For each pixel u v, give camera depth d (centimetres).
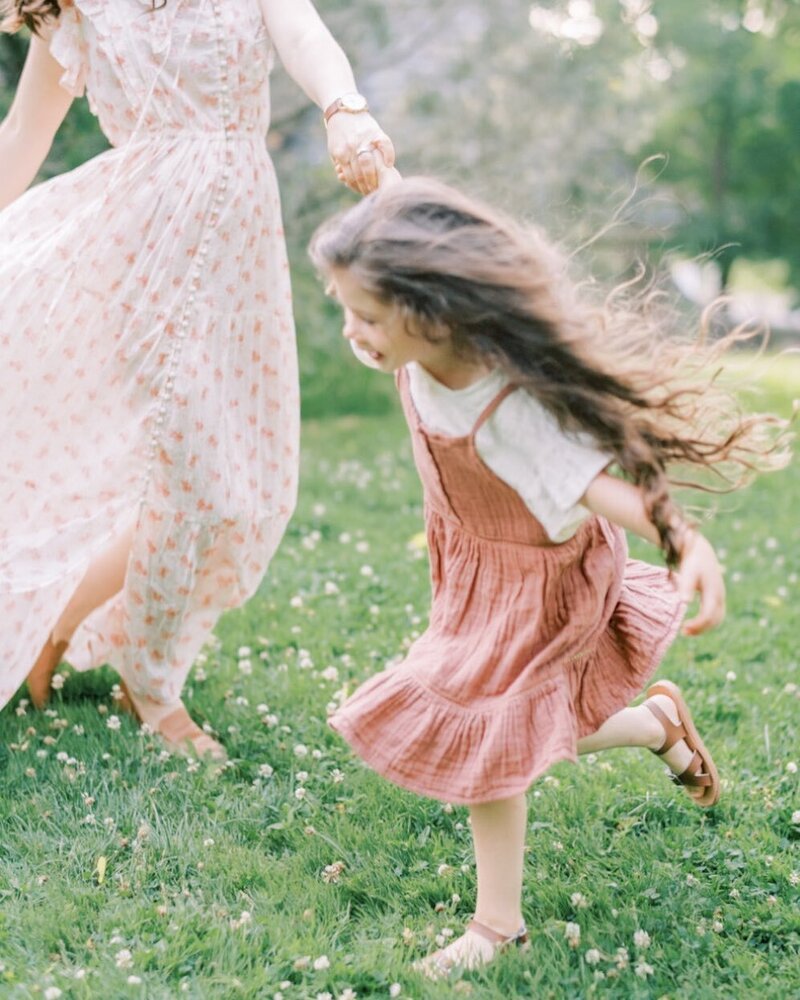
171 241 347
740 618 524
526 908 289
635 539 672
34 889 287
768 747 374
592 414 239
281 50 341
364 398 1142
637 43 1366
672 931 278
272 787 343
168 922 273
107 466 359
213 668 436
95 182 357
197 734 378
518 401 246
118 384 354
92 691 414
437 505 269
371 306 238
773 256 2686
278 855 314
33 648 359
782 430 292
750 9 2464
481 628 268
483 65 1120
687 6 2380
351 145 310
